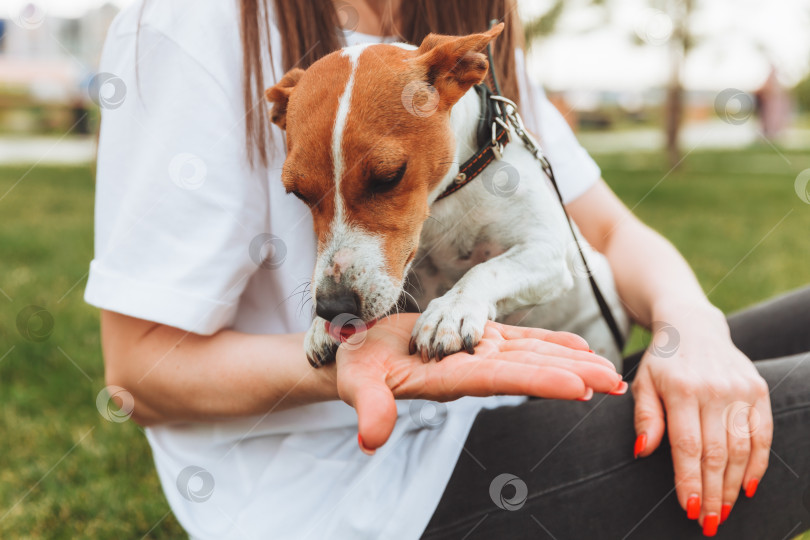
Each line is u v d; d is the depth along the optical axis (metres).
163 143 1.70
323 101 1.79
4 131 15.83
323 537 1.67
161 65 1.75
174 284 1.64
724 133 17.52
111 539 2.66
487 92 2.08
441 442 1.69
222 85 1.76
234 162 1.73
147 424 1.85
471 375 1.37
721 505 1.62
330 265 1.72
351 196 1.78
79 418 3.45
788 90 17.08
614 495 1.67
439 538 1.66
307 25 1.96
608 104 17.98
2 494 2.91
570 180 2.44
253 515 1.71
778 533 1.71
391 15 2.19
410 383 1.43
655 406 1.72
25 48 15.98
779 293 4.87
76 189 9.41
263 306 1.91
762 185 10.60
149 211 1.67
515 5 2.29
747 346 2.20
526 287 1.91
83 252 6.02
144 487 2.96
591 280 2.19
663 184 10.01
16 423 3.40
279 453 1.78
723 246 6.29
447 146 1.89
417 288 2.09
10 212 7.71
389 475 1.71
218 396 1.68
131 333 1.72
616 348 2.40
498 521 1.66
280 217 1.84
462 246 2.05
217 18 1.80
